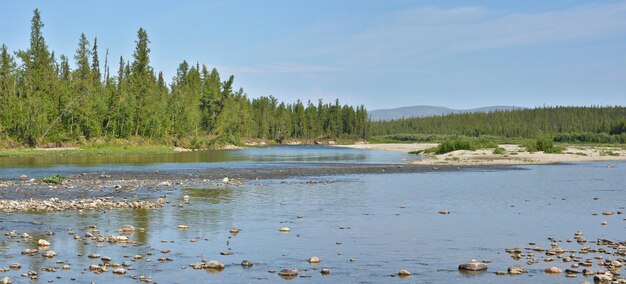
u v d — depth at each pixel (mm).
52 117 107562
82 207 28547
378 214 27453
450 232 22703
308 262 17641
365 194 36312
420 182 45375
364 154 108500
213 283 15133
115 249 19078
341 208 29531
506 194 36500
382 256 18500
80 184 41188
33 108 101500
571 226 24266
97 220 24812
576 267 16969
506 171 58438
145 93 129250
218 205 30391
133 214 26750
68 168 59750
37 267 16484
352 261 17766
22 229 22422
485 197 34781
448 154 93188
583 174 54188
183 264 17203
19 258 17547
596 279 15367
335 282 15359
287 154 107750
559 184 43531
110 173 53094
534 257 18406
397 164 70875
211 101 156875
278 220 25453
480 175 53156
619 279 15203
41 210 27484
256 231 22703
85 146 108500
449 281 15477
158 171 56312
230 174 53094
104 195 34375
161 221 24828
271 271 16484
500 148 94562
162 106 130000
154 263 17250
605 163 72875
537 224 24750
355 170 59469
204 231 22594
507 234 22375
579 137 190625
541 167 64938
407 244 20359
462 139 102312
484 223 24922
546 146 96375
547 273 16312
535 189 39625
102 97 118500
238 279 15586
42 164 66562
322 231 22797
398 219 25953
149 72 142250
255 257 18234
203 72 164750
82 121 112812
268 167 64500
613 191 38375
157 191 37125
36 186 39281
